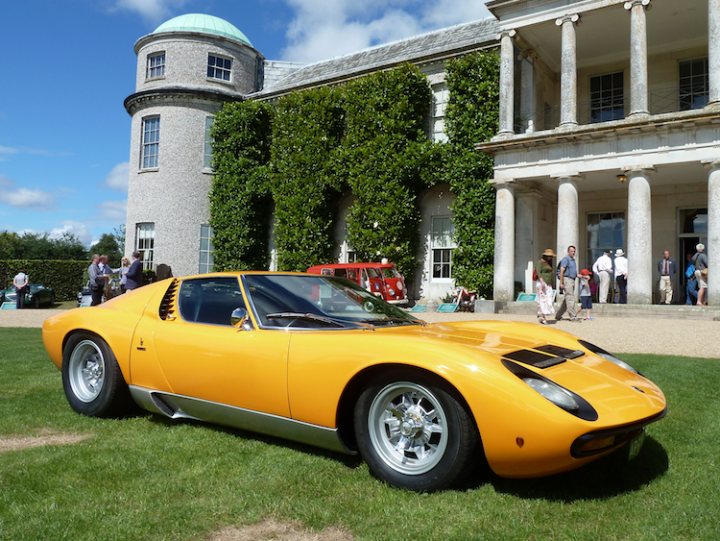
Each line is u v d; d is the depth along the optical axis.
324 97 21.95
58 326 4.64
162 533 2.40
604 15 16.59
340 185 21.56
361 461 3.31
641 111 15.16
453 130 19.12
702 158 14.44
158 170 24.80
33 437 3.85
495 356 2.90
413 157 19.59
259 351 3.44
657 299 18.47
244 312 3.63
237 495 2.79
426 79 20.53
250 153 24.11
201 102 25.05
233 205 24.05
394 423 3.02
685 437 3.65
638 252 15.06
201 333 3.79
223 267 24.22
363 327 3.52
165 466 3.21
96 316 4.43
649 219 15.20
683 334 9.71
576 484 2.91
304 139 22.12
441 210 20.61
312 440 3.29
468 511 2.59
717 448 3.43
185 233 24.53
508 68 17.52
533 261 18.20
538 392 2.64
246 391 3.48
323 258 22.25
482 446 2.81
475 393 2.68
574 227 16.23
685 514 2.51
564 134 16.05
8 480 2.97
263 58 28.12
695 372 5.79
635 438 2.91
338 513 2.59
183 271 24.38
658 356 6.96
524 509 2.61
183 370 3.80
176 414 4.05
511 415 2.60
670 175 16.86
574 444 2.53
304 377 3.21
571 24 16.45
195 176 24.83
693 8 16.19
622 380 3.09
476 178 18.66
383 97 20.30
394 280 18.20
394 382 2.96
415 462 2.93
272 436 3.76
